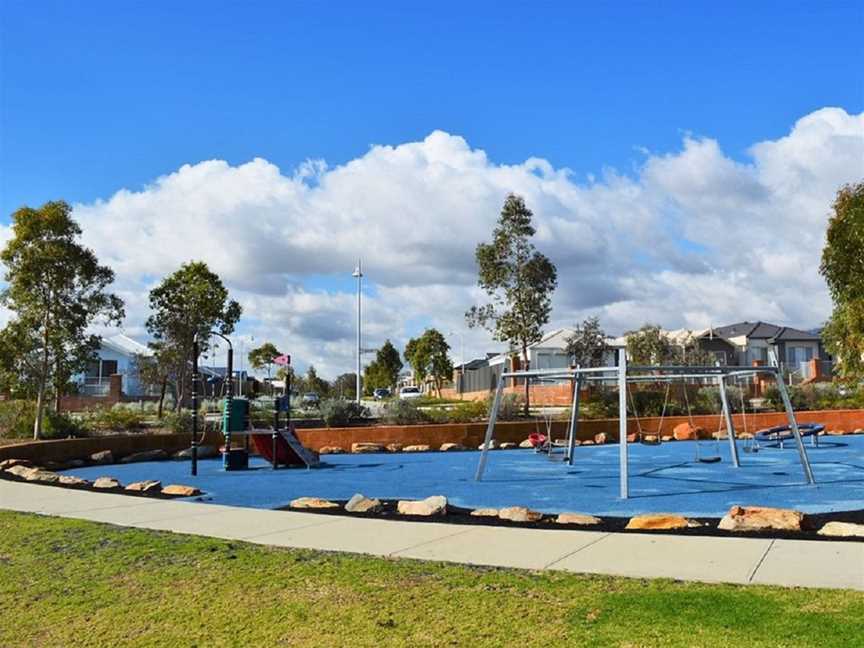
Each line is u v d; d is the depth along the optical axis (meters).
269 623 5.56
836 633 4.84
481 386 54.28
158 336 36.34
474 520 9.84
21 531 9.21
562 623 5.27
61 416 22.58
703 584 6.17
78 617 5.84
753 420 27.38
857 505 11.30
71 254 20.95
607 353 41.88
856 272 21.28
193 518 10.12
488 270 30.42
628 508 11.36
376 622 5.48
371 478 16.00
